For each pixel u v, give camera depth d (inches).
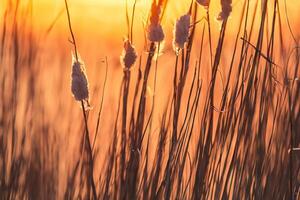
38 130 215.3
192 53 195.3
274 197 189.0
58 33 232.2
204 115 181.5
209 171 183.3
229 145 184.2
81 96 163.8
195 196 181.8
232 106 182.2
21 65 209.3
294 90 190.9
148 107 199.0
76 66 163.5
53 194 212.8
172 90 185.3
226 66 192.2
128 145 178.2
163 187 180.5
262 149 186.7
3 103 208.1
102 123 219.0
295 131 189.5
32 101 213.0
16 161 207.3
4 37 205.3
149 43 174.4
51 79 229.9
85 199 190.2
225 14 175.6
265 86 186.7
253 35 196.4
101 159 211.0
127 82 176.4
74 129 224.4
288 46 194.4
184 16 171.5
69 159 211.8
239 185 187.2
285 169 189.8
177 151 179.8
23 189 211.3
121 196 178.1
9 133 209.9
